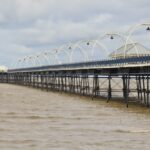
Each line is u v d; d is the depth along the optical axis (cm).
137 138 3666
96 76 8350
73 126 4416
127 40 6800
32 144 3384
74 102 7431
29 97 8981
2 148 3241
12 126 4381
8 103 7438
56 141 3516
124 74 6375
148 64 5447
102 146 3316
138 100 7144
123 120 4850
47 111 6000
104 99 7794
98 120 4909
